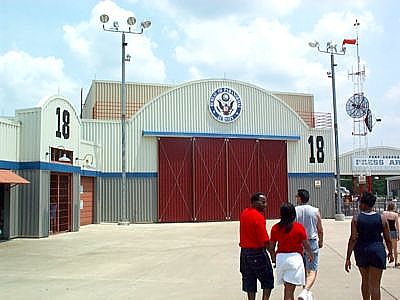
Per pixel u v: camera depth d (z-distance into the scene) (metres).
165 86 37.06
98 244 18.98
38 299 9.42
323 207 36.00
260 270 7.96
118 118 35.97
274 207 34.28
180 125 32.62
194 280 11.43
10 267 13.48
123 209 29.92
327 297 9.37
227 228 26.80
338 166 34.38
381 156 42.25
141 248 17.75
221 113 33.47
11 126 20.80
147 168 31.70
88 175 28.92
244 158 33.78
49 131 22.17
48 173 21.86
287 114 35.56
